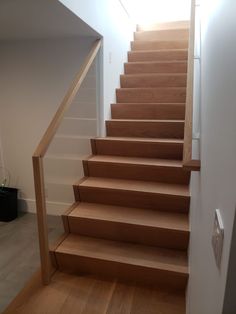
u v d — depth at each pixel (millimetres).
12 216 3164
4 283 2062
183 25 4305
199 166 1317
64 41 2861
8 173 3395
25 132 3223
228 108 708
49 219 2334
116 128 3084
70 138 2338
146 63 3674
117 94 3471
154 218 2186
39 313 1686
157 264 1898
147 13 4539
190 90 1809
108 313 1684
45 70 2990
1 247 2576
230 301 600
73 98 2266
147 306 1736
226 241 615
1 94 3178
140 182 2531
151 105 3170
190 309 1392
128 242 2166
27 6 1898
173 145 2658
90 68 2725
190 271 1654
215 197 824
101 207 2389
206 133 1179
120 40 3535
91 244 2143
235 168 581
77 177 2594
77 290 1877
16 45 2992
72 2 2008
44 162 1859
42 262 1894
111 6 3037
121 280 1968
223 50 840
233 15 705
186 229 2012
